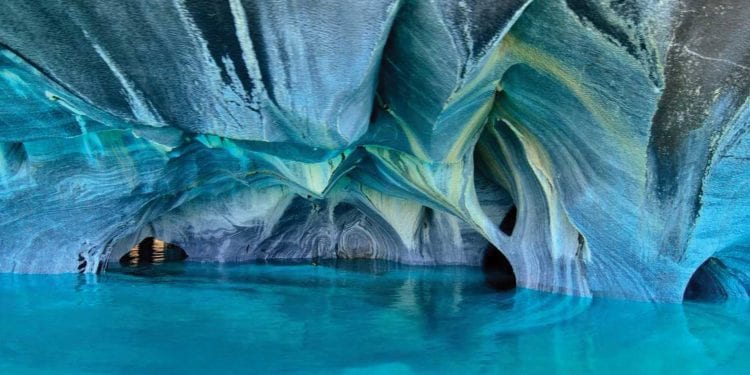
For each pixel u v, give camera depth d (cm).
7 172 692
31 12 444
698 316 622
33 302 635
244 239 1145
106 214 788
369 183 1012
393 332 555
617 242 670
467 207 819
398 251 1208
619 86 544
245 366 442
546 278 788
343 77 495
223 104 526
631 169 604
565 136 645
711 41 495
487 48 498
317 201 1127
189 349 479
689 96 531
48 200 733
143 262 1071
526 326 583
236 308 643
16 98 555
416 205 1140
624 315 627
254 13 444
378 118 688
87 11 441
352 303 698
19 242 779
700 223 619
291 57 478
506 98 655
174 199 888
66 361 440
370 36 468
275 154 690
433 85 555
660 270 667
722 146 557
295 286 822
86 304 632
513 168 780
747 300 726
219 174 859
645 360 477
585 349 504
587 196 660
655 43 499
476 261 1152
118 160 709
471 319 613
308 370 436
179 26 453
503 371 445
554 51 545
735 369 460
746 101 525
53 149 680
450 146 707
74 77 497
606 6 486
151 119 541
